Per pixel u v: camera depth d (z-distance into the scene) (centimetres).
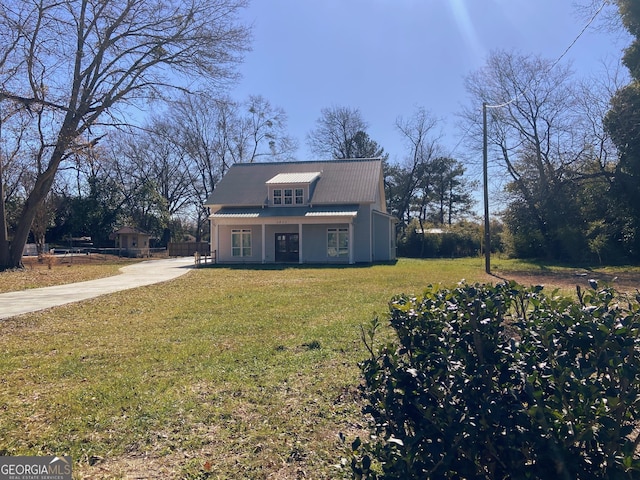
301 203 3161
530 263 2825
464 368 230
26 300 1294
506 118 3033
